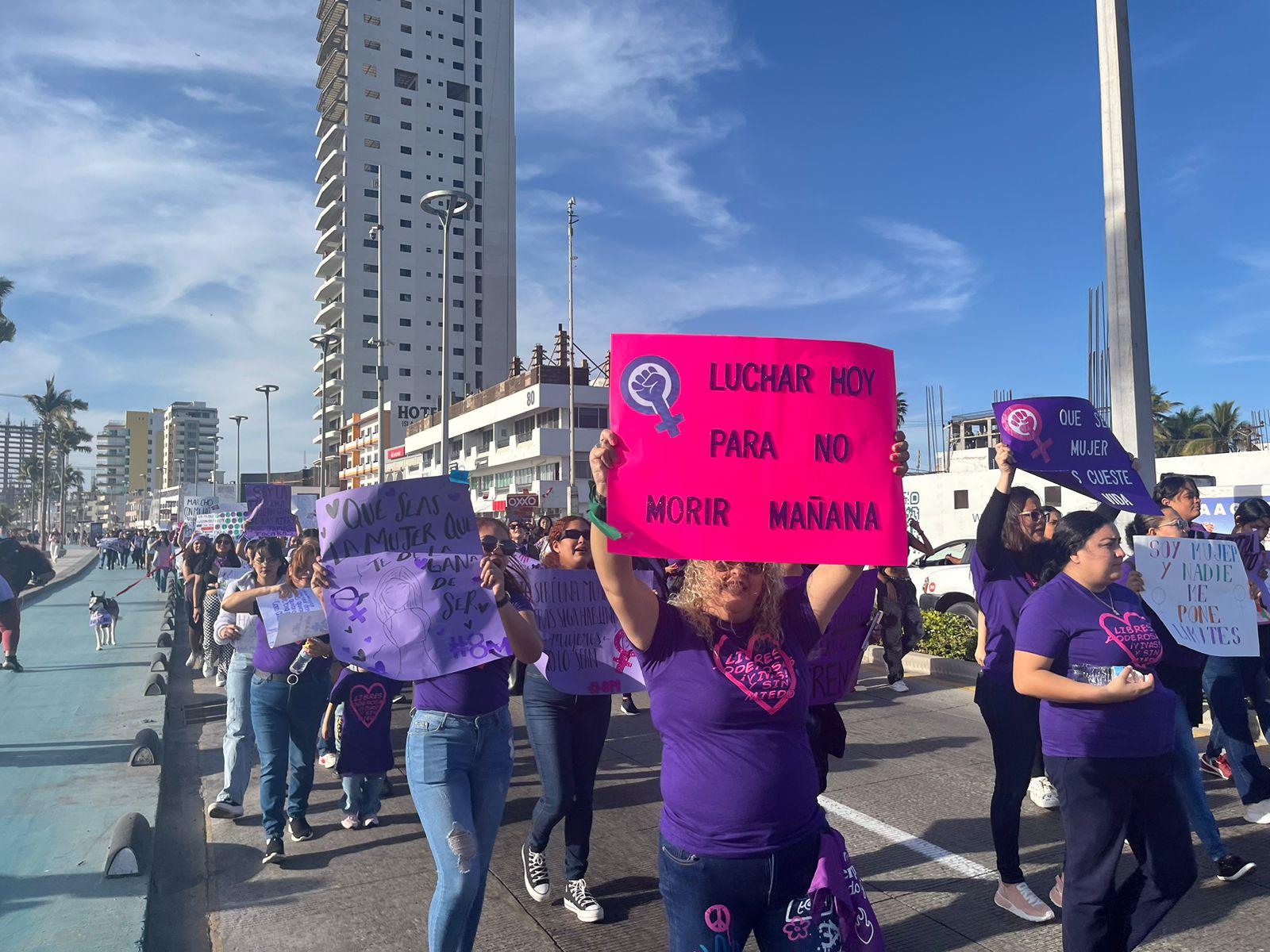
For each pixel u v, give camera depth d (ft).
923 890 14.12
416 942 12.82
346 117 306.55
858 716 26.02
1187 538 16.65
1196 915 12.96
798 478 8.09
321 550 12.32
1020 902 13.10
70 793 19.20
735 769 7.18
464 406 211.61
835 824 17.12
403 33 317.42
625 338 8.08
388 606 11.89
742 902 7.14
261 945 12.76
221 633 18.26
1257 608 18.62
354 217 304.91
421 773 10.98
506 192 334.44
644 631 7.63
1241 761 16.40
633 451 7.97
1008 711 13.28
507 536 16.37
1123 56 28.68
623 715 28.07
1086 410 17.84
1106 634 10.12
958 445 132.26
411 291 311.27
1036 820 17.16
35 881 14.43
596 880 14.96
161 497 346.13
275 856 15.76
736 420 8.10
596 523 7.73
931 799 18.49
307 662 16.19
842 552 8.04
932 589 37.73
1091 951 9.95
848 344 8.36
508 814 18.88
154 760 21.59
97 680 34.06
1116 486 17.56
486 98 331.77
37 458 380.17
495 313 329.52
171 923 13.93
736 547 7.86
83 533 378.73
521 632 11.21
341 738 16.67
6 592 35.42
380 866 15.69
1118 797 9.94
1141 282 28.60
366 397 301.84
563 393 167.32
